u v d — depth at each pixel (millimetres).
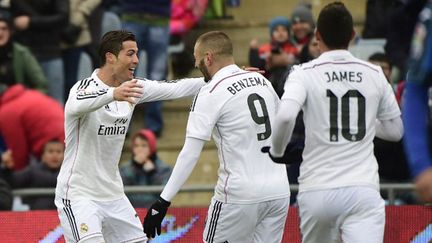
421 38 13836
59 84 32219
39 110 29250
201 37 20312
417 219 23266
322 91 17938
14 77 30641
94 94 19281
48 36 31969
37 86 31141
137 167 27859
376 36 31719
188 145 19703
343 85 18031
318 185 17891
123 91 19094
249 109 19859
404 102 14008
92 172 20125
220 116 19812
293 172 26031
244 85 19969
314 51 29469
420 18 14117
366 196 17797
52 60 32031
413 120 13750
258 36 37125
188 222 23547
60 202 20266
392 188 24328
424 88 13773
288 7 38719
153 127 33719
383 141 26031
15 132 29203
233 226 20016
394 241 23281
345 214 17875
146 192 25188
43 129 29141
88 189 20141
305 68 18078
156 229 20000
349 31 18156
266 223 20281
